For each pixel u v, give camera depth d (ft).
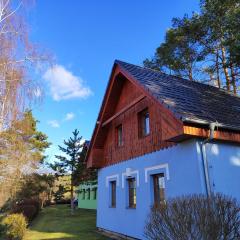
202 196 21.61
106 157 51.47
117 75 45.88
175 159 31.37
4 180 71.61
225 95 43.27
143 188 37.35
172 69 76.23
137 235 37.58
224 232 19.66
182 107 28.81
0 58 46.39
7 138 59.62
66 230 50.83
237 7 49.85
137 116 41.68
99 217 51.37
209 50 67.46
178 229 19.98
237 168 29.45
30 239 41.88
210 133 26.76
